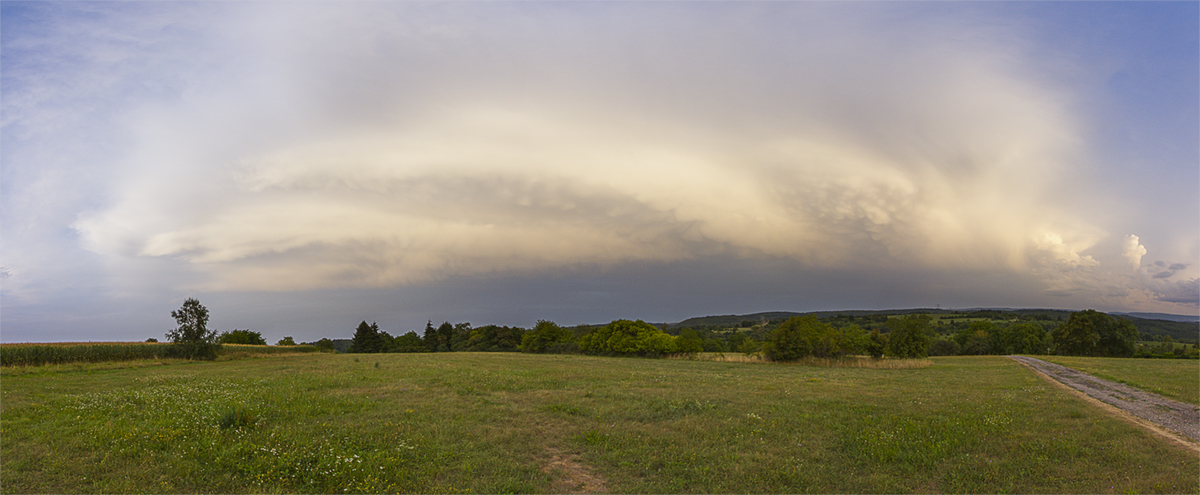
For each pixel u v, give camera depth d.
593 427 15.84
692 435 14.98
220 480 10.39
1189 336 146.12
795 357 63.84
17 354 35.91
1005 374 38.78
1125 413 18.47
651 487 10.74
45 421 14.87
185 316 53.28
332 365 43.22
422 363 46.50
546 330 104.56
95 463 11.16
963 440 14.14
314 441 12.99
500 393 22.97
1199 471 11.30
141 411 16.89
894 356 65.88
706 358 74.69
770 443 14.12
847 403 20.67
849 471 11.86
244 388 23.98
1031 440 14.06
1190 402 21.77
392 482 10.66
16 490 9.71
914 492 10.57
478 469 11.65
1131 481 10.84
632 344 82.75
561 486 10.83
